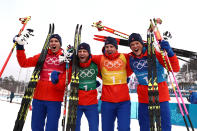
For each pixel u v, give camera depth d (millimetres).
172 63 2377
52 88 2277
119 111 2350
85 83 2424
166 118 2217
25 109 2068
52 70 2391
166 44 2303
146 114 2379
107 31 3385
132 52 2572
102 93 2514
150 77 2223
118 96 2357
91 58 2574
